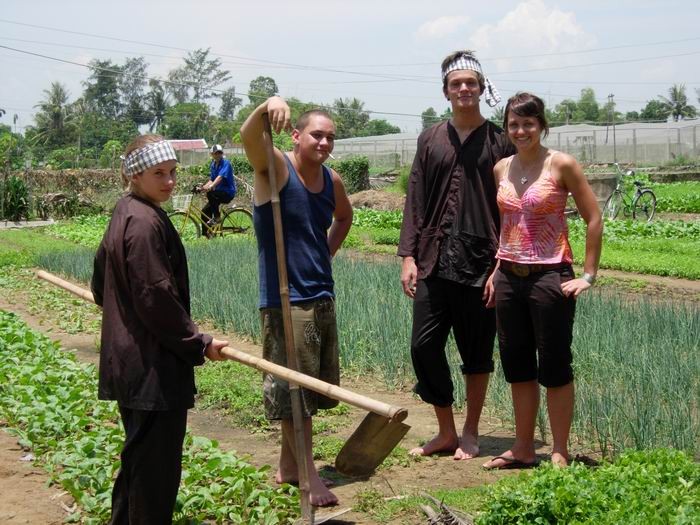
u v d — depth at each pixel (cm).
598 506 430
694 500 423
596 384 722
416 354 614
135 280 415
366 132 11712
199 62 12762
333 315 548
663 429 599
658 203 3127
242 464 557
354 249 2075
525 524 430
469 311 607
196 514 506
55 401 709
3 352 902
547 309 558
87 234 2506
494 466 591
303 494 477
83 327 1187
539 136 565
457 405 745
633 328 923
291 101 6112
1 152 3675
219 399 788
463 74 593
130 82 12731
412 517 504
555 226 565
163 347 426
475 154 600
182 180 3472
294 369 478
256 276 1366
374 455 454
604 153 6206
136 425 430
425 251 608
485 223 598
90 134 11012
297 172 535
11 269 1783
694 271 1559
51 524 506
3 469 596
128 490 436
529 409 586
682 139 6069
